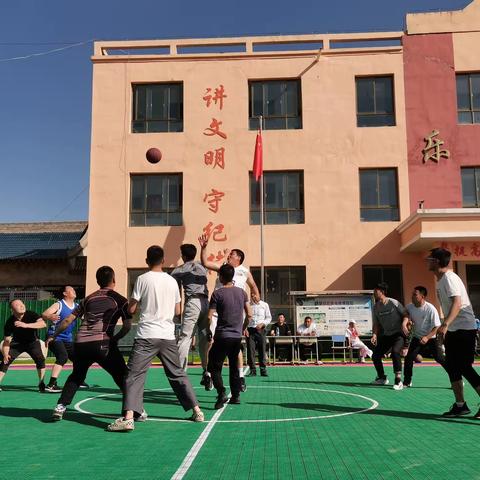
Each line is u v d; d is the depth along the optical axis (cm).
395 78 2048
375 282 1969
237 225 1995
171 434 571
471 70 2044
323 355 1770
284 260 1972
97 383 1092
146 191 2045
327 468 443
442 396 848
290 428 600
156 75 2088
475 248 1745
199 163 2031
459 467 443
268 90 2091
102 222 2008
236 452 495
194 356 1708
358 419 652
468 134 2014
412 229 1791
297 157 2020
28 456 482
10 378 1219
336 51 2067
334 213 1988
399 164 2006
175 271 800
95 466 449
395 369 942
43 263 2414
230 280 751
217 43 2100
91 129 2059
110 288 671
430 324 943
